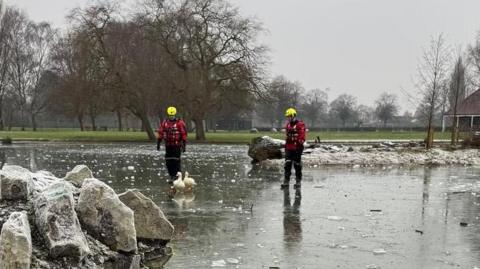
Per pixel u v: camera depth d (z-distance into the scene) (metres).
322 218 9.59
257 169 19.67
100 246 6.51
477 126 31.52
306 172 18.55
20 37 71.50
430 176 17.41
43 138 49.41
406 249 7.39
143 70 45.31
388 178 16.59
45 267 5.63
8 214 6.43
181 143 14.12
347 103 135.50
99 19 45.91
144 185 14.03
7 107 81.19
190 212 10.07
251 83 45.03
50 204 6.12
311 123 137.12
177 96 45.03
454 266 6.57
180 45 46.16
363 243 7.71
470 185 14.83
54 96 51.94
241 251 7.19
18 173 7.40
